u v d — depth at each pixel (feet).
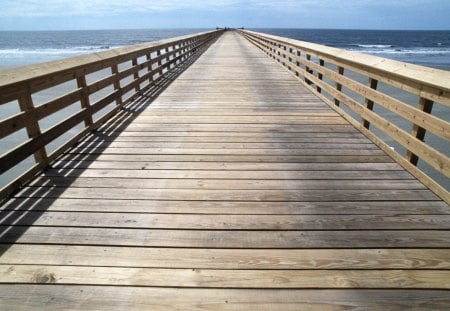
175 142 12.39
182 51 38.29
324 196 8.55
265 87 23.12
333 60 16.17
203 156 11.12
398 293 5.56
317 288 5.66
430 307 5.30
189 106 17.75
